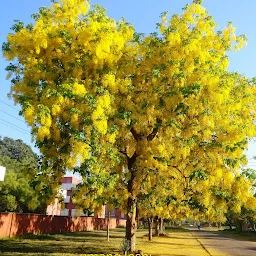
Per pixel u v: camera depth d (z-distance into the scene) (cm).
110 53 1048
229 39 1166
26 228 2147
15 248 1442
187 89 994
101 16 1039
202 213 1322
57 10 1060
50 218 2497
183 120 1104
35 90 1029
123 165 1255
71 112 900
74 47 1020
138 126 1157
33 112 884
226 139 1045
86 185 1066
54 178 1062
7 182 2614
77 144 919
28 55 1034
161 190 1226
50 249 1466
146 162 1162
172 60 1048
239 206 1028
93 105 917
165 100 1053
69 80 963
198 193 1133
